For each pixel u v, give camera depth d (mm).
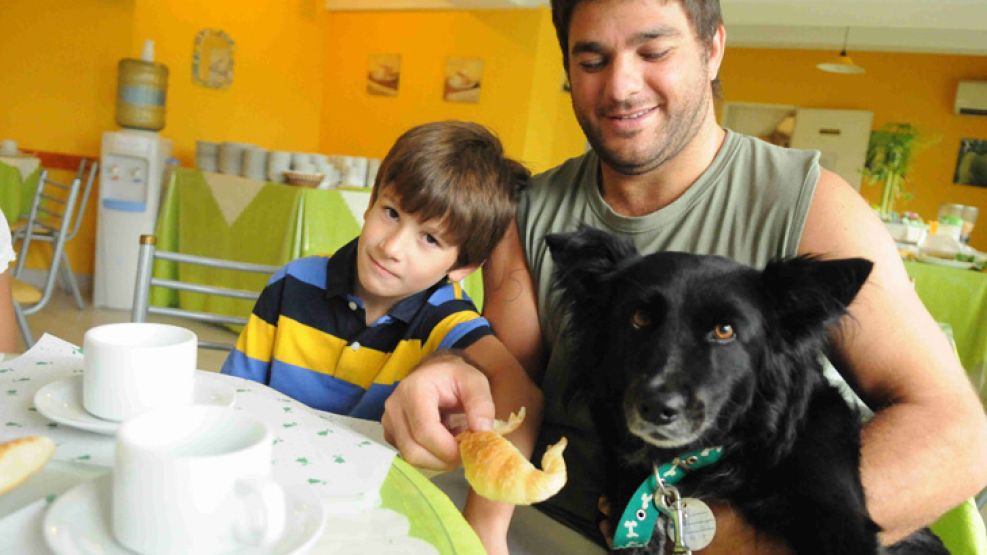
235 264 1677
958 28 5910
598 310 1116
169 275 4453
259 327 1439
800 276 954
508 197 1339
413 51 6465
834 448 961
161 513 477
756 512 978
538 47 5836
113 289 4660
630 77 1091
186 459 473
